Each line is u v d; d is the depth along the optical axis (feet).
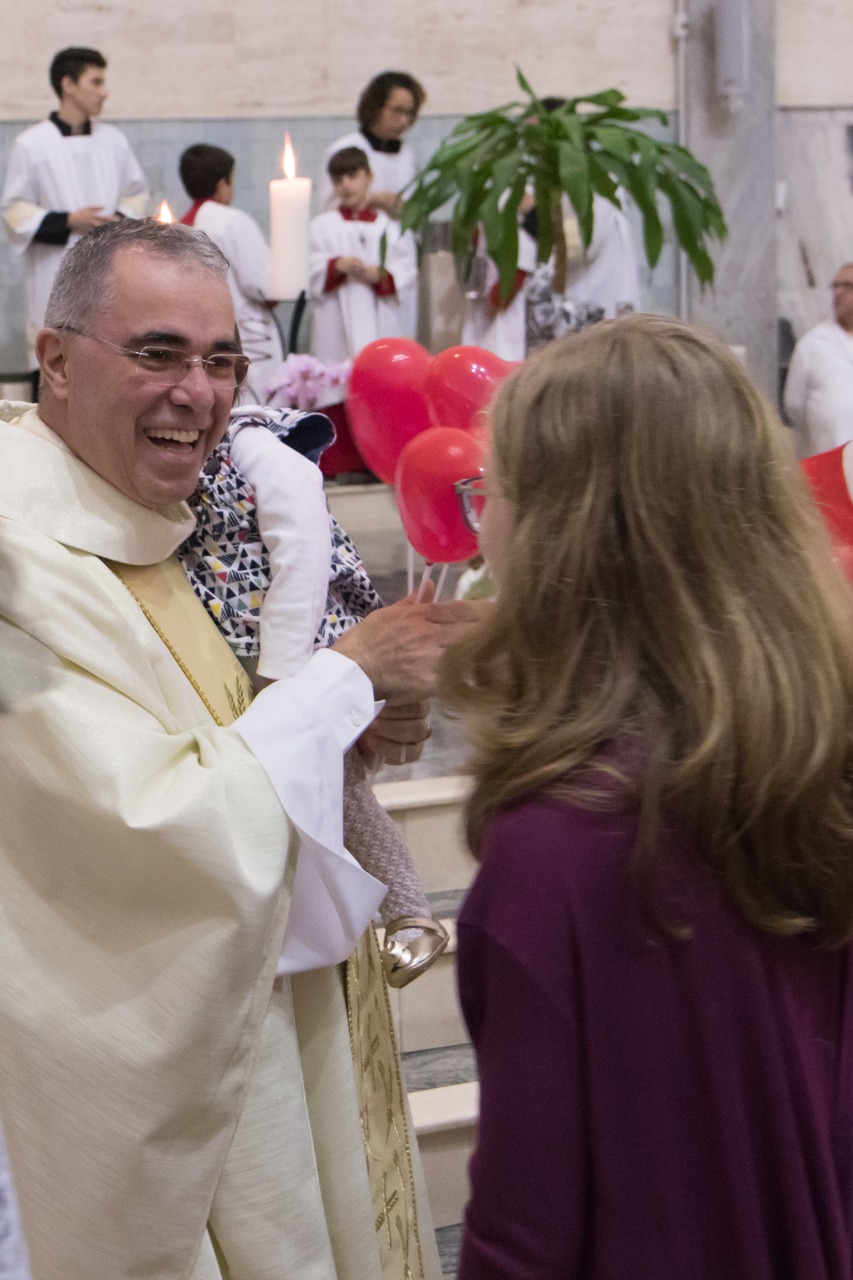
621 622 3.39
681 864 3.24
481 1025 3.37
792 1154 3.21
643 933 3.19
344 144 20.39
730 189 22.34
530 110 14.52
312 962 5.16
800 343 20.16
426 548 6.54
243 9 20.61
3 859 4.81
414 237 19.67
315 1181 5.26
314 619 5.79
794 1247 3.20
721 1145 3.17
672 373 3.41
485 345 17.49
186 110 20.68
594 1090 3.16
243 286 18.52
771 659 3.29
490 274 17.28
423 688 5.35
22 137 19.15
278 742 4.98
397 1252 5.99
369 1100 5.93
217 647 5.64
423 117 21.62
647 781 3.22
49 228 18.71
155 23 20.34
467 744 3.59
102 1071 4.75
